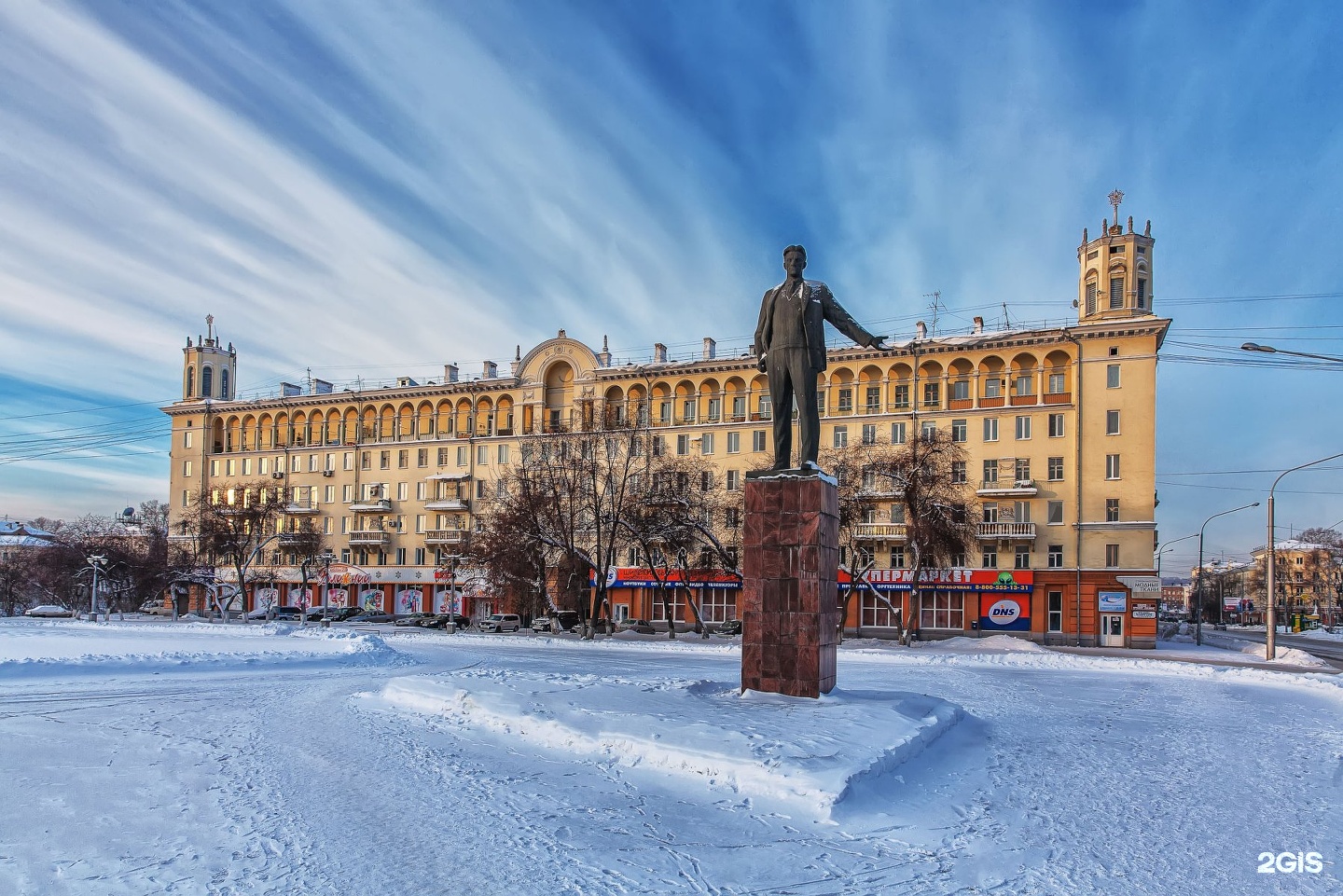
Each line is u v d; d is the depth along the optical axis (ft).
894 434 201.36
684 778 39.06
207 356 287.89
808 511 56.18
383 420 254.88
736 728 43.37
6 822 32.32
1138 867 29.12
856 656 126.52
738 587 211.61
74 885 26.05
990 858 29.78
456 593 237.25
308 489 258.78
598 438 179.32
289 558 258.57
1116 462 184.34
